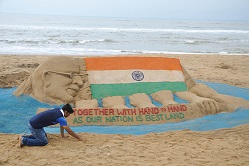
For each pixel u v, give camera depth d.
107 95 8.82
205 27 80.88
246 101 9.66
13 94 8.88
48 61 9.00
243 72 16.83
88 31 45.34
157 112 8.07
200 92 9.48
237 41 39.81
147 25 76.25
